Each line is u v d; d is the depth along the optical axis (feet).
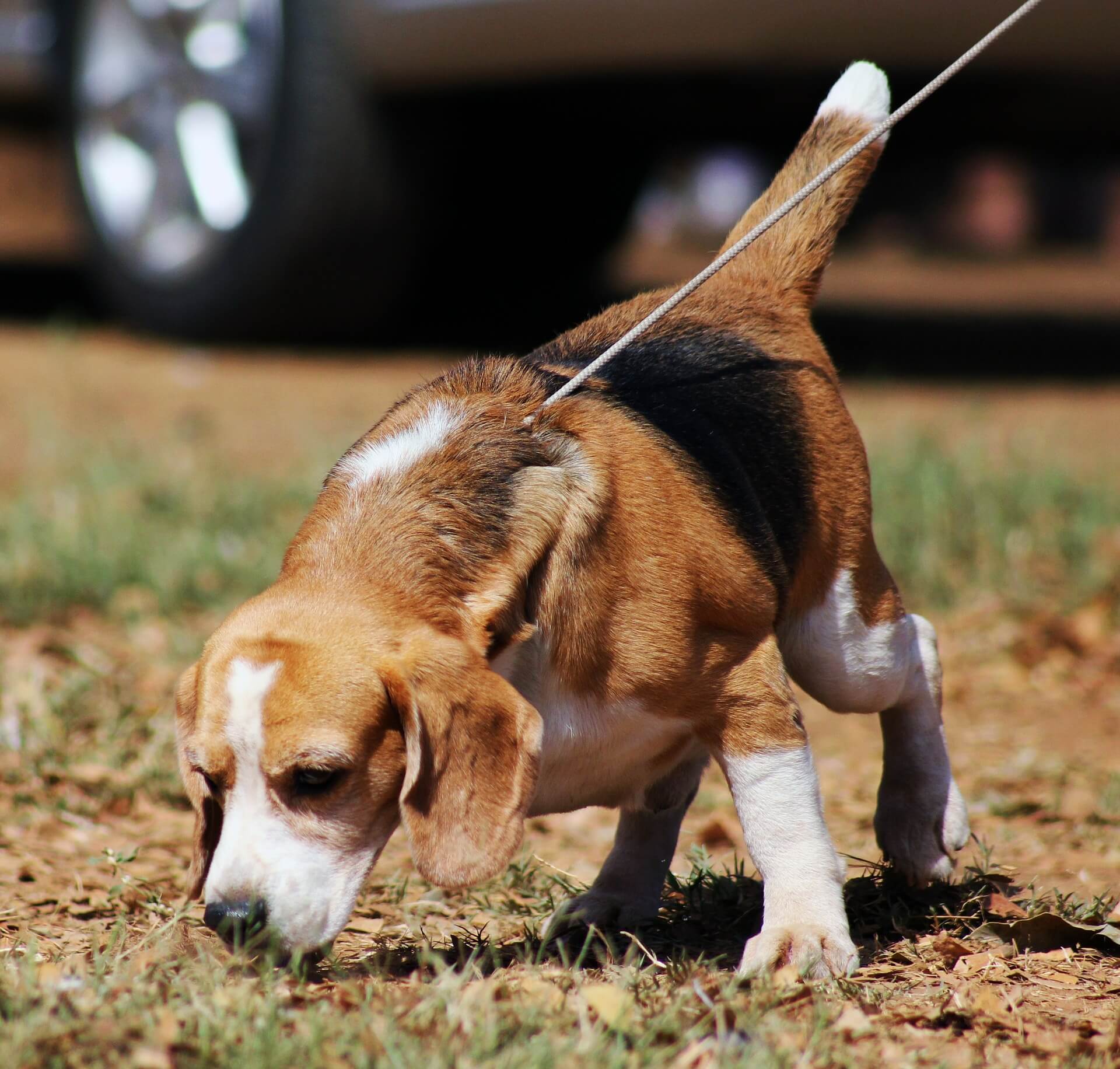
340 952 20.42
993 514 42.88
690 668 18.83
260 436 52.29
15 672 32.50
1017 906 22.13
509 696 17.04
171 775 27.96
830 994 18.12
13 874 23.24
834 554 21.56
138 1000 16.12
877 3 47.06
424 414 19.52
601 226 75.61
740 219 24.38
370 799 16.99
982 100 53.67
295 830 16.80
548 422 19.12
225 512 43.70
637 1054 15.31
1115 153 65.67
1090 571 39.86
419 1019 16.14
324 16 56.29
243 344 65.16
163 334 66.23
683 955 19.35
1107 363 73.36
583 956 19.15
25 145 141.49
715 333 21.94
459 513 18.28
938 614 38.75
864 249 176.65
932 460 46.44
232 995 16.25
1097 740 31.58
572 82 54.54
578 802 19.89
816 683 21.90
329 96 57.00
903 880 22.67
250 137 59.62
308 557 18.19
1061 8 46.19
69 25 64.80
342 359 64.34
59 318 75.66
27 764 27.63
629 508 18.63
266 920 16.48
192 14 60.70
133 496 45.09
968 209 179.73
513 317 74.08
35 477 47.34
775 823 19.17
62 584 38.45
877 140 22.84
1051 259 169.68
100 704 31.01
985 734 32.04
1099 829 26.30
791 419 21.43
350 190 58.44
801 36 48.65
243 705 16.63
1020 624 37.76
